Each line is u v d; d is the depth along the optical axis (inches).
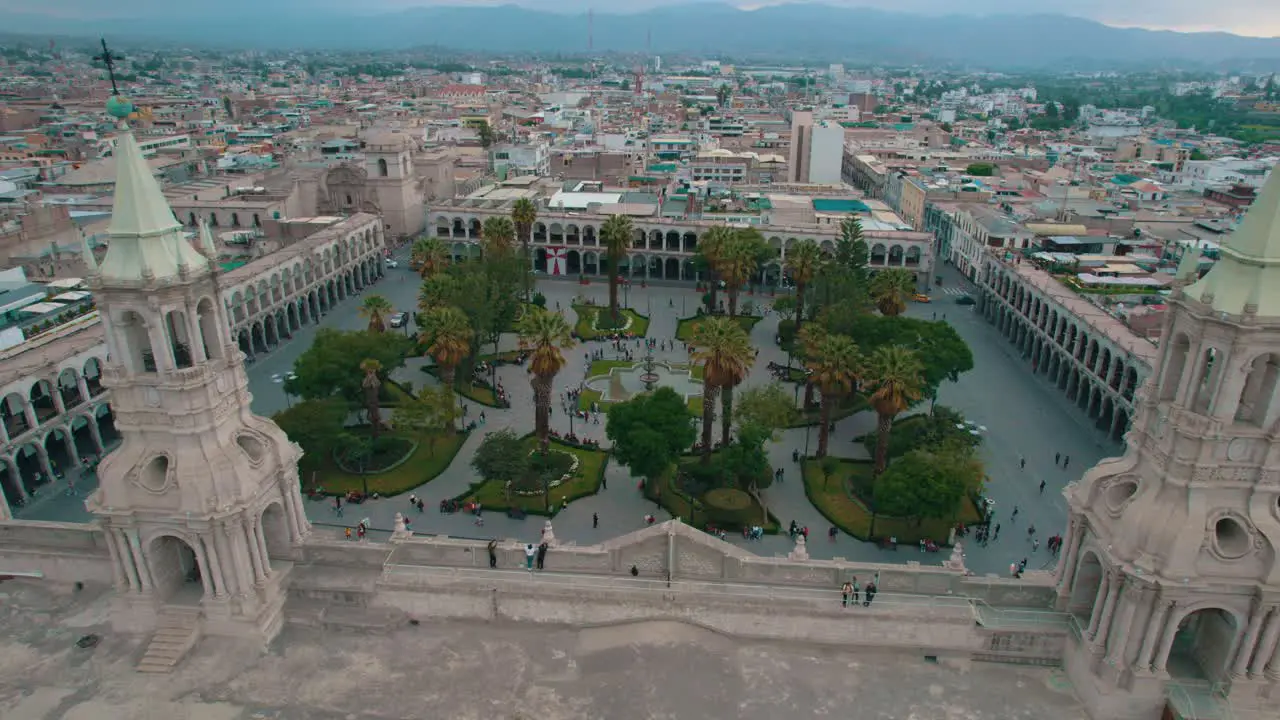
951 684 1453.0
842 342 3176.7
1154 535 1272.1
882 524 2928.2
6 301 3897.6
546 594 1578.5
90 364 3607.3
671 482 3193.9
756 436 3021.7
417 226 7559.1
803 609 1535.4
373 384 3425.2
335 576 1643.7
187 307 1398.9
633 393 4141.2
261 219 6190.9
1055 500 3142.2
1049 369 4493.1
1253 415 1277.1
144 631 1537.9
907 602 1537.9
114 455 1476.4
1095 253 5620.1
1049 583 1540.4
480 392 4094.5
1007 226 5920.3
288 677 1446.9
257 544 1525.6
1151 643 1305.4
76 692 1403.8
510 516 2984.7
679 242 6496.1
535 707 1380.4
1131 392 3629.4
